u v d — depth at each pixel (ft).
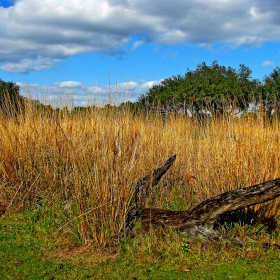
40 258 14.12
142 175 18.97
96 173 15.52
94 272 13.04
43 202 19.60
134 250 14.67
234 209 14.65
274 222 17.12
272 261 14.01
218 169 18.80
